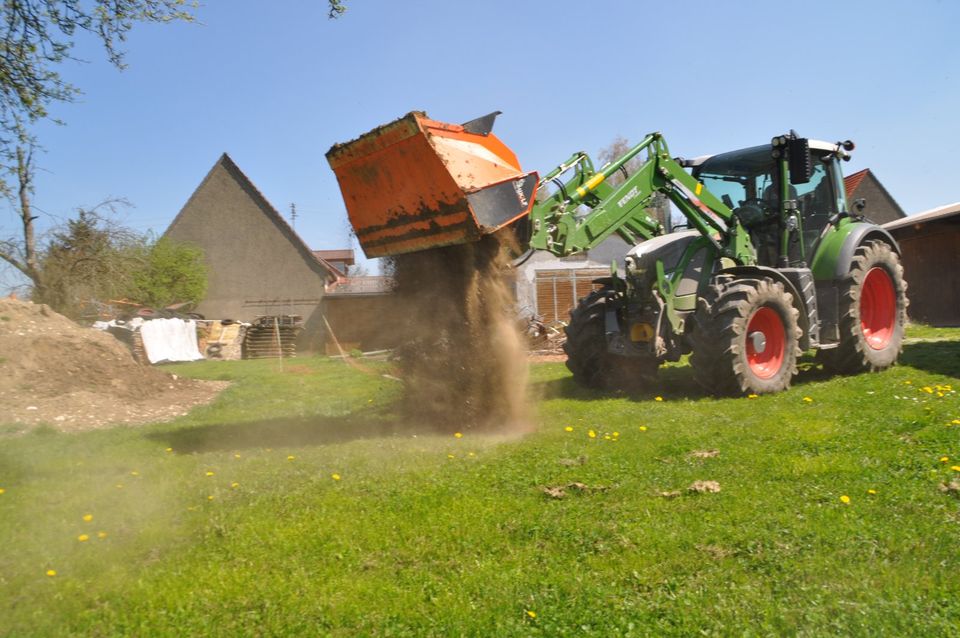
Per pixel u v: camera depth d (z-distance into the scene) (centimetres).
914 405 662
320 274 3300
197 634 303
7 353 1091
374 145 650
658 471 502
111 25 736
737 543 366
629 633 287
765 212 898
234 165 3322
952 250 1752
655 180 825
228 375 1653
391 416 804
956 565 330
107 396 1067
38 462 669
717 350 783
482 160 641
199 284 3177
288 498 480
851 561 339
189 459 643
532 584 332
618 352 878
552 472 512
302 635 298
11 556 400
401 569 357
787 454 525
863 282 892
